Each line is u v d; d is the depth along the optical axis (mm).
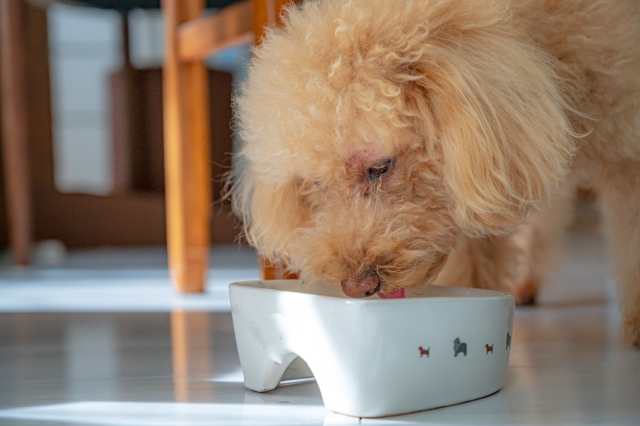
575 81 1073
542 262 1766
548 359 1118
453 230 1005
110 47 5004
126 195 4121
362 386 781
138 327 1536
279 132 940
